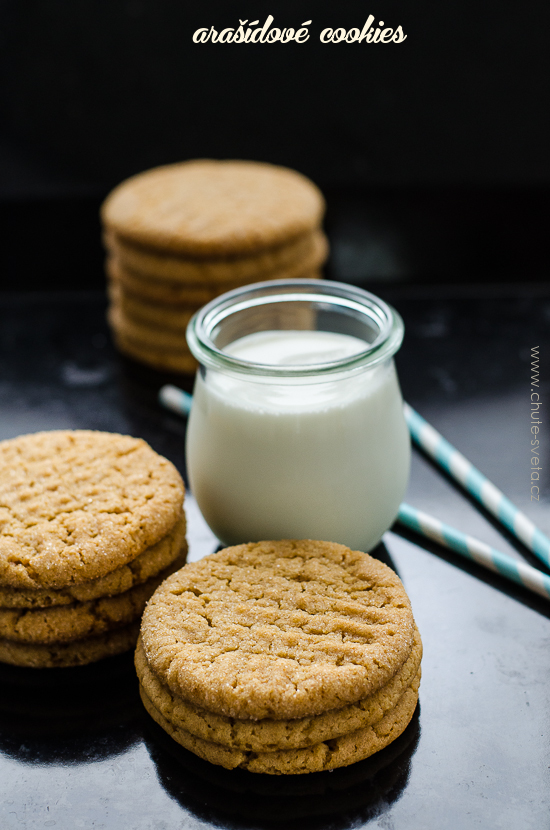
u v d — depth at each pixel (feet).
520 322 2.45
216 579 1.68
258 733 1.56
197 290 2.23
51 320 2.53
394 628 1.60
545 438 2.11
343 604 1.63
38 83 3.07
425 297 2.56
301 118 3.15
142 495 1.74
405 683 1.60
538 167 3.16
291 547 1.72
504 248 2.94
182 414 2.17
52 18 2.97
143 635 1.62
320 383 1.68
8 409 2.23
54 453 1.82
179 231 2.20
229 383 1.75
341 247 2.93
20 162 3.19
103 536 1.68
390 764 1.61
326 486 1.72
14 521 1.70
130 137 3.18
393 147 3.17
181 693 1.57
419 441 2.05
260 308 1.84
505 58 2.99
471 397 2.22
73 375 2.33
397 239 2.91
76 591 1.67
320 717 1.56
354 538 1.77
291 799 1.58
